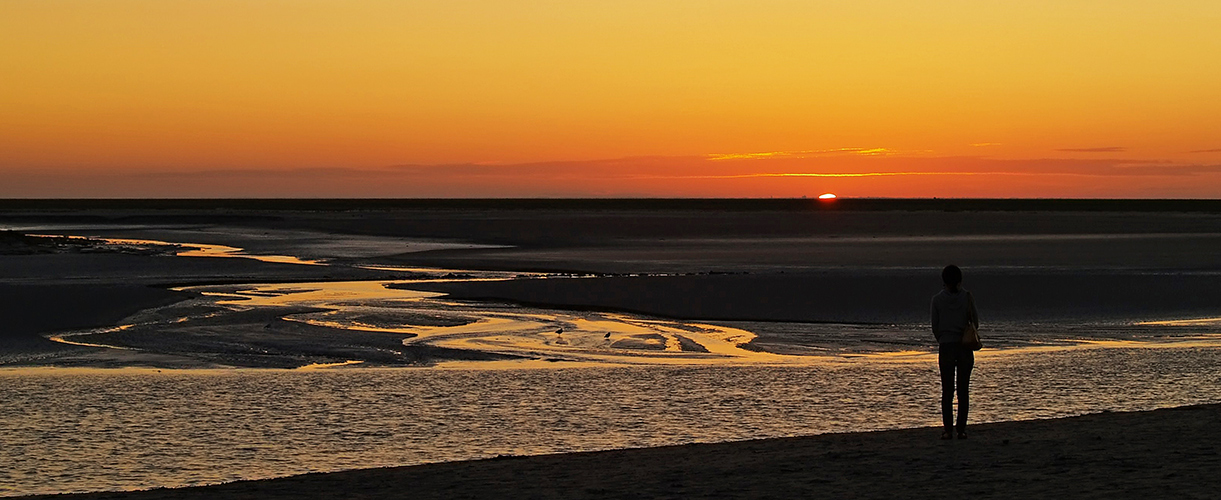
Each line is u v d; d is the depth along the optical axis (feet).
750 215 457.27
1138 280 125.59
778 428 49.14
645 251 200.64
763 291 117.39
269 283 136.77
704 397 57.41
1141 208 568.00
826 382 62.64
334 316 99.71
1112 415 44.98
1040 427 41.73
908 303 107.55
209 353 77.25
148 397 57.21
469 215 463.83
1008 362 70.74
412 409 53.88
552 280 131.13
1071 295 112.88
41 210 580.30
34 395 57.82
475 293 120.16
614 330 91.76
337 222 360.28
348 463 42.24
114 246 220.23
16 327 88.12
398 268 163.73
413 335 87.66
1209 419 42.09
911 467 33.17
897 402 55.83
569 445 45.57
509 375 65.62
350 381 63.05
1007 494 28.40
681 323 96.84
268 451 44.37
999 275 133.28
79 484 38.70
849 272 149.48
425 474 34.73
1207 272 145.28
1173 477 29.73
